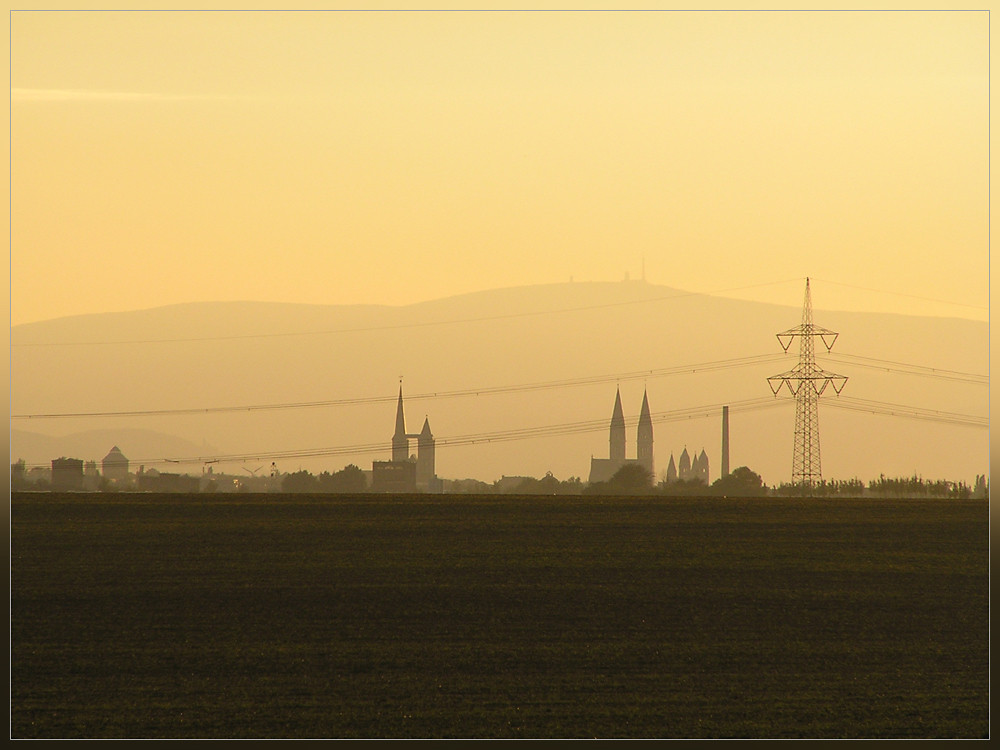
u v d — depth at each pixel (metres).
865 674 136.38
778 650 145.38
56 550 198.88
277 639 148.00
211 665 137.38
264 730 116.38
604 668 137.12
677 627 155.25
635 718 120.06
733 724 118.62
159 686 129.75
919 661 141.62
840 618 160.75
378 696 126.50
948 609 166.00
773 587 177.62
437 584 176.88
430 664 138.00
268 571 184.75
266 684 130.50
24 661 138.25
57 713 121.38
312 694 127.25
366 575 182.50
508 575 183.25
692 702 125.38
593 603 166.75
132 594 169.88
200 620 156.62
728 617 160.50
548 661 139.50
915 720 120.75
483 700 125.31
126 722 118.81
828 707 124.44
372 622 156.12
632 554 199.50
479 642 147.12
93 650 143.00
